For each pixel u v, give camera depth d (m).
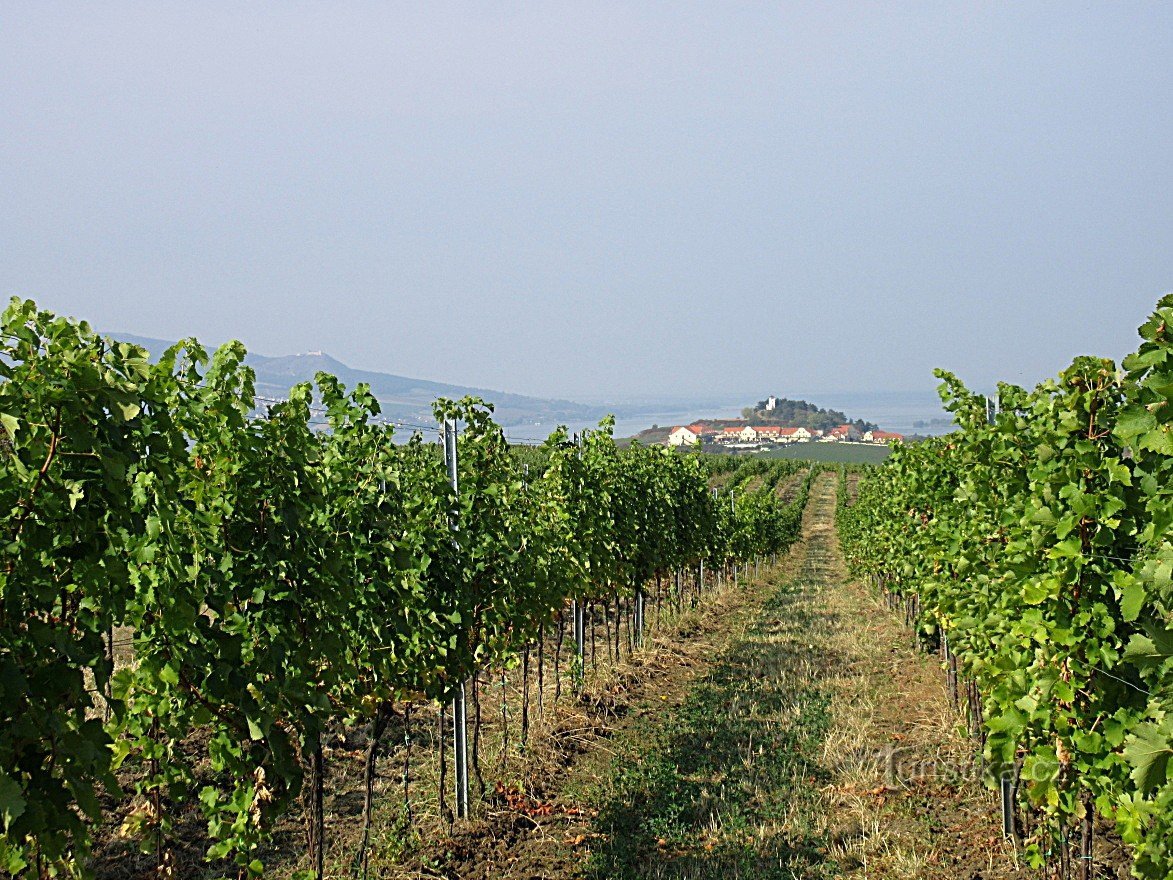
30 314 3.66
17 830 3.21
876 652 15.43
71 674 3.46
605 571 12.30
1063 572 4.83
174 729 4.76
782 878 6.69
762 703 11.82
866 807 8.01
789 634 17.97
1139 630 4.70
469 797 7.73
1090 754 4.79
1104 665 4.77
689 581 25.56
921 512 11.59
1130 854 6.46
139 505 4.23
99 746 3.51
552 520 10.95
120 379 3.79
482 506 8.23
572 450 12.18
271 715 4.73
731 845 7.28
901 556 13.30
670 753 9.56
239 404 5.28
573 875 6.72
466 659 7.47
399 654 6.55
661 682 13.20
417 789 8.12
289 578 5.09
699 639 17.59
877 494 18.91
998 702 5.82
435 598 7.11
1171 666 3.26
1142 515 4.69
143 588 4.32
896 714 11.26
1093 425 4.99
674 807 7.88
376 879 6.43
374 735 6.60
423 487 7.61
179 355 5.21
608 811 7.94
